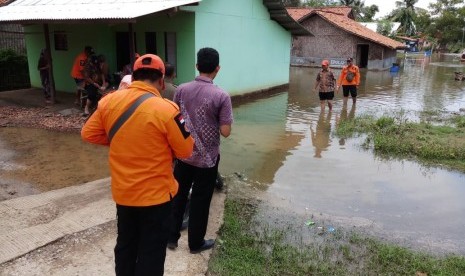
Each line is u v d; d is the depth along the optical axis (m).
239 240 4.27
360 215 5.29
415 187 6.32
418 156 7.86
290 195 5.85
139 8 10.27
